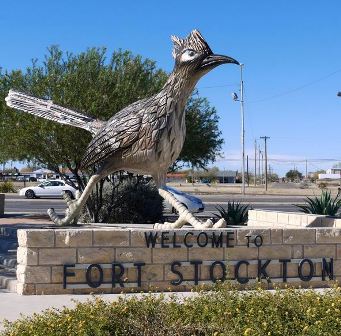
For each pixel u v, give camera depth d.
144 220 20.42
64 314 5.68
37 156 20.89
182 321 5.62
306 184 91.81
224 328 5.43
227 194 49.28
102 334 5.29
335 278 9.66
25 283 8.70
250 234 9.41
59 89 20.08
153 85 21.14
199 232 9.24
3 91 20.75
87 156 10.48
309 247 9.60
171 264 9.12
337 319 5.57
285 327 5.47
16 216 23.70
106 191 20.34
